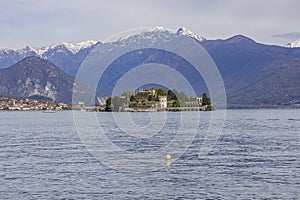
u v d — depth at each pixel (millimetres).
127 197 44188
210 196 44469
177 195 44875
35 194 45344
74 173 55438
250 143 89125
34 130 133750
